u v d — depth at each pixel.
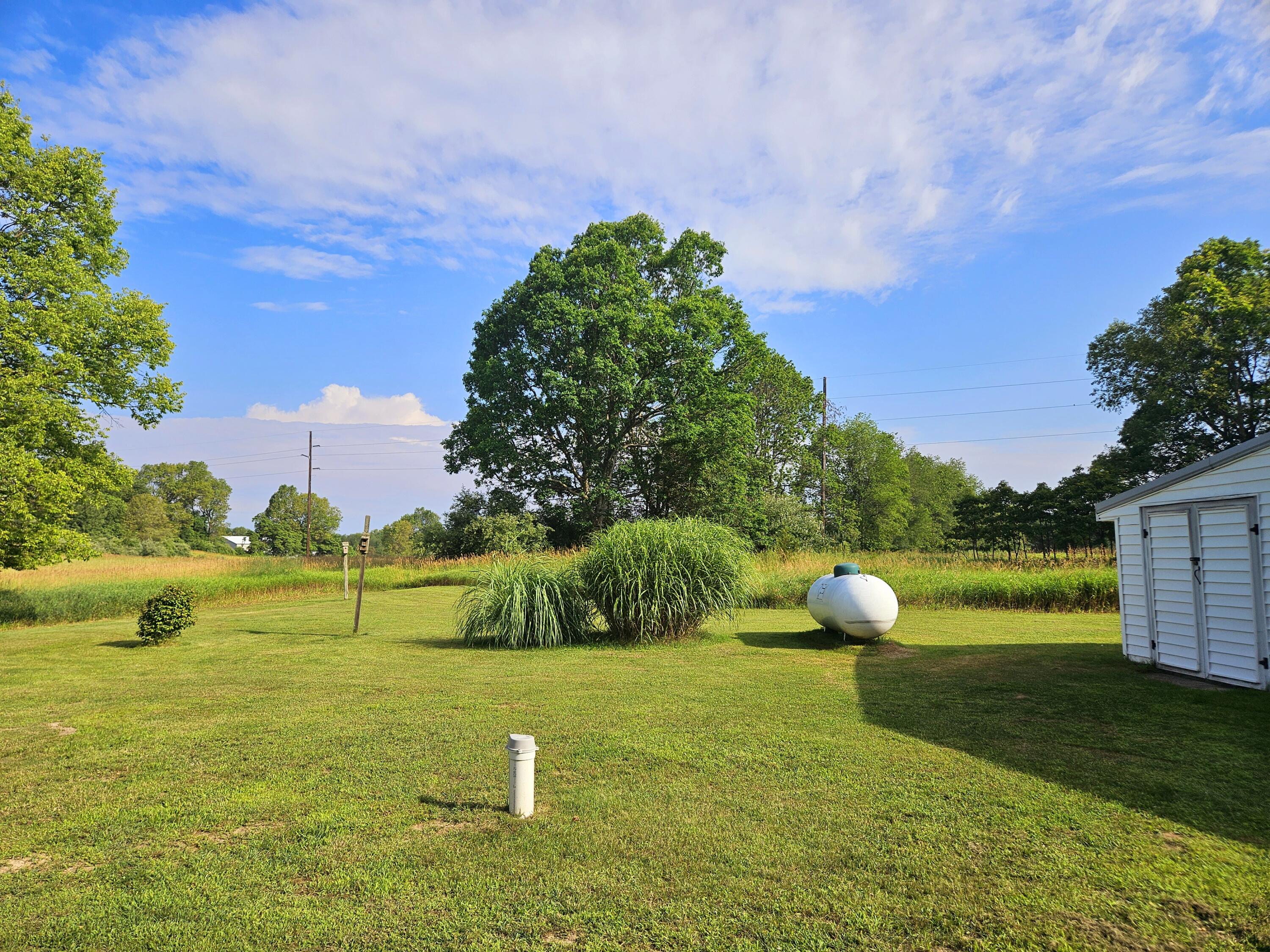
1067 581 17.42
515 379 36.50
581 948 2.80
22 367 16.67
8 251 17.03
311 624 15.53
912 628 13.62
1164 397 34.69
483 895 3.23
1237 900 3.08
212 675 9.07
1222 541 7.63
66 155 18.23
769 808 4.24
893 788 4.56
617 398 36.09
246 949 2.82
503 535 34.25
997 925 2.92
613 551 11.62
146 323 18.81
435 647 11.62
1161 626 8.60
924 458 73.44
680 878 3.38
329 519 95.31
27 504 16.25
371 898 3.22
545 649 11.24
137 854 3.71
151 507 74.81
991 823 3.97
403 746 5.66
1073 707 6.78
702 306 37.22
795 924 2.96
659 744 5.64
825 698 7.34
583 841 3.80
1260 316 31.30
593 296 35.28
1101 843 3.69
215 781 4.84
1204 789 4.46
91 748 5.67
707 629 13.35
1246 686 7.29
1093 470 36.22
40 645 12.27
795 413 45.34
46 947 2.85
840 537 45.44
